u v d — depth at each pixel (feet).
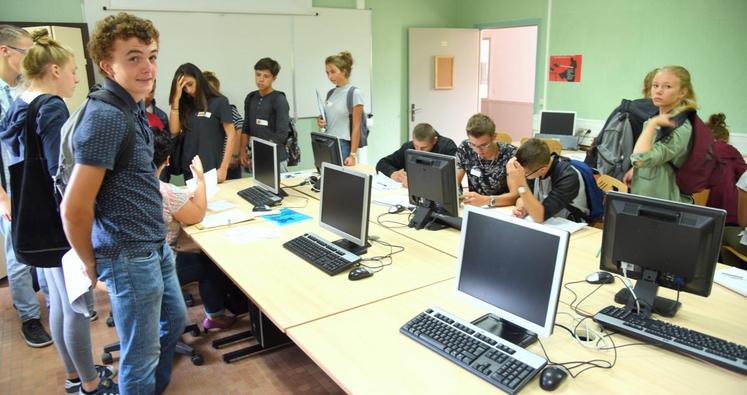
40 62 7.06
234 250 8.20
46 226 6.53
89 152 4.98
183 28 17.17
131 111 5.41
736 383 4.57
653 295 5.83
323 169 8.11
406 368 4.87
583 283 6.70
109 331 10.28
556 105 20.52
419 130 10.78
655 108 11.23
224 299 10.24
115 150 5.15
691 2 15.96
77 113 5.23
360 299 6.36
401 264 7.48
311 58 19.90
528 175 8.91
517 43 26.16
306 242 8.16
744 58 15.03
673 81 8.23
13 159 7.52
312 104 20.27
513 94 27.02
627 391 4.48
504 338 5.30
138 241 5.61
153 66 5.47
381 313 5.98
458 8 24.04
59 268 6.97
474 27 23.50
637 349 5.17
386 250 8.05
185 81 12.36
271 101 13.71
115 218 5.44
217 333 10.21
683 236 5.45
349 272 7.17
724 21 15.31
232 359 9.24
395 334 5.50
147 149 5.66
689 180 8.63
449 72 23.52
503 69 27.27
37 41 7.18
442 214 9.13
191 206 8.97
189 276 9.53
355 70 21.11
